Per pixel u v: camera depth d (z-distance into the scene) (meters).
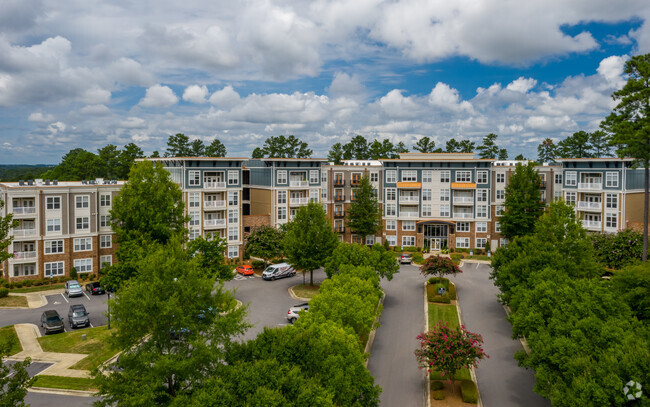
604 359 21.34
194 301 21.95
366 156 141.62
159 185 47.28
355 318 30.52
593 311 26.80
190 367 19.88
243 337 37.81
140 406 18.91
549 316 28.33
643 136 49.47
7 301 48.34
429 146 136.38
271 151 139.75
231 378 18.92
